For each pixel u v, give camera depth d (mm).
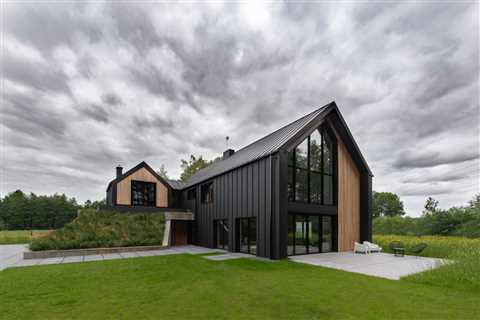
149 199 19344
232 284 6320
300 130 11680
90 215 15656
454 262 7734
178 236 18469
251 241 12188
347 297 5297
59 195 47219
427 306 4773
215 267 8570
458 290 5805
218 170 15859
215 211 15031
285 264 9172
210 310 4574
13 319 4191
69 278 7008
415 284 6328
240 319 4184
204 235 16188
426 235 20094
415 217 22938
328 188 13758
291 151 12242
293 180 12117
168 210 19156
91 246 12711
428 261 9992
